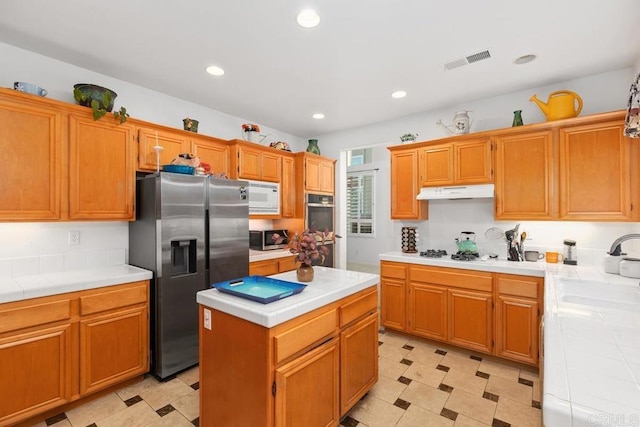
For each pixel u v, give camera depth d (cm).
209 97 324
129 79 280
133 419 196
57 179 217
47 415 197
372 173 626
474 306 279
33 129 207
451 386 234
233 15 189
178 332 250
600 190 248
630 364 91
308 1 177
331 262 454
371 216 629
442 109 359
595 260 269
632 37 214
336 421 178
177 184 251
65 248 246
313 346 164
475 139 305
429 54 237
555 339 110
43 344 191
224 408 159
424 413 202
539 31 207
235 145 345
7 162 197
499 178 292
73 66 253
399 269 324
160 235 241
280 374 141
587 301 185
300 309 154
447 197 313
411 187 347
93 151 236
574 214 258
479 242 331
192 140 310
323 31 207
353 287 194
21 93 200
